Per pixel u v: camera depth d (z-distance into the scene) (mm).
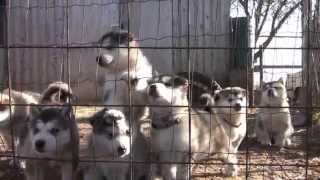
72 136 1776
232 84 3426
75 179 1787
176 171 1804
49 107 1822
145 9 3584
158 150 1799
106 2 3609
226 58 3557
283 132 2502
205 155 1972
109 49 2041
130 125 1689
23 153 1785
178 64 3512
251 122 2721
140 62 2098
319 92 2518
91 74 3348
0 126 2039
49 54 3547
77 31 3604
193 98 2299
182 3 3570
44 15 3604
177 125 1767
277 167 2012
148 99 1874
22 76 3531
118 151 1724
